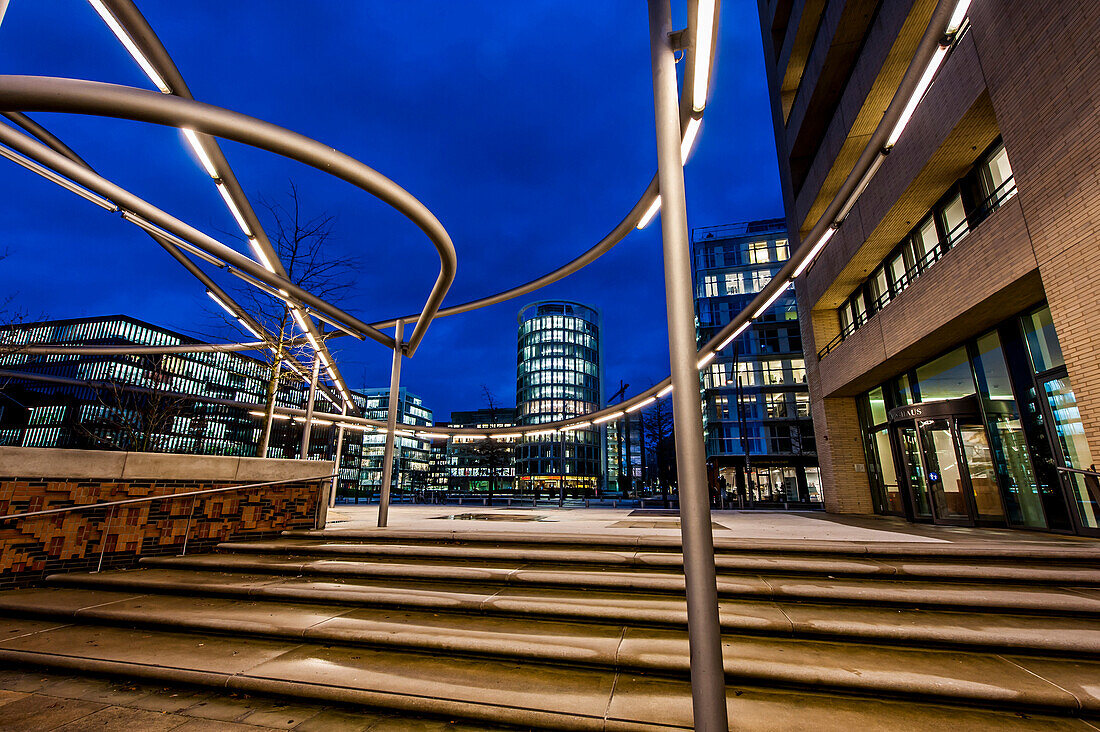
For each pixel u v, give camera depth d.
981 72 8.14
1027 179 7.30
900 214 11.62
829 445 15.77
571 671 3.55
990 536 7.53
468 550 6.04
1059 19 6.62
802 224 17.23
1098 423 6.27
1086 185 6.34
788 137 18.36
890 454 13.96
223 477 7.07
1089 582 4.57
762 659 3.44
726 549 5.83
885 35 11.35
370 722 3.07
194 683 3.53
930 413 10.80
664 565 5.33
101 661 3.75
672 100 2.96
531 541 6.35
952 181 10.39
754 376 42.56
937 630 3.69
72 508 5.80
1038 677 3.18
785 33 19.25
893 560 5.41
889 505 13.87
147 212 6.37
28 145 5.39
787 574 5.13
